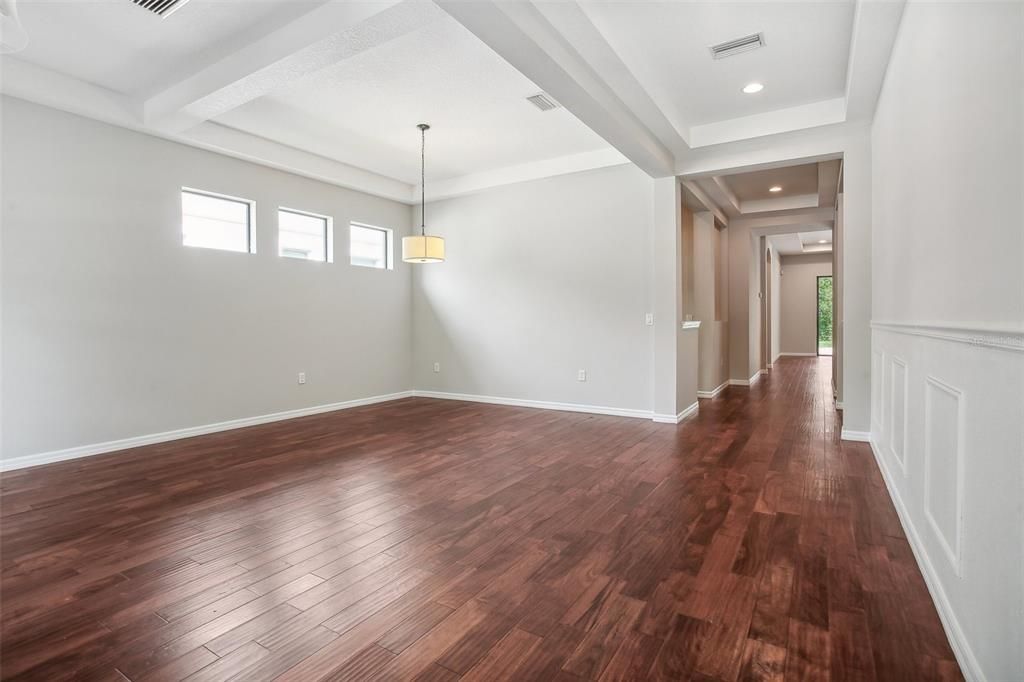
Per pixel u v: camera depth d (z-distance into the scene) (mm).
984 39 1389
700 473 3459
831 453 3918
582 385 5824
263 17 3029
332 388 5957
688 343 5605
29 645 1649
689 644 1627
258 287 5195
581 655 1580
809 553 2256
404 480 3350
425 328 6992
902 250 2648
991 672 1277
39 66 3615
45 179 3797
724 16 2906
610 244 5625
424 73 3729
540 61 2873
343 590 1982
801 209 7129
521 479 3355
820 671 1490
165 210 4465
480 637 1677
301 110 4387
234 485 3258
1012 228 1188
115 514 2777
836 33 3086
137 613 1829
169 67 3625
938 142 1881
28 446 3715
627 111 3848
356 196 6242
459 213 6637
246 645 1645
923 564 2033
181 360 4586
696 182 5680
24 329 3707
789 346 14047
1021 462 1121
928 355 2000
